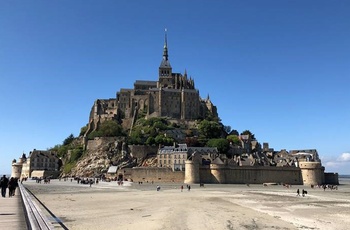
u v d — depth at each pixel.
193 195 95.12
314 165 174.50
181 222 45.62
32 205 25.62
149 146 196.88
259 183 170.62
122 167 185.25
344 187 171.12
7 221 27.45
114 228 39.44
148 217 49.19
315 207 70.25
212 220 48.59
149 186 139.62
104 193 99.00
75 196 86.12
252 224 46.56
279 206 71.06
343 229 44.91
